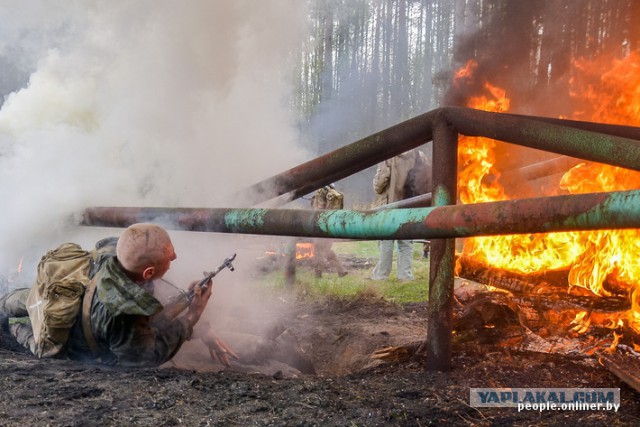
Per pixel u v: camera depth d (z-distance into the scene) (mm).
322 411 2656
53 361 3295
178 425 2396
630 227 2047
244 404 2686
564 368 3320
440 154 3346
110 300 3076
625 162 2826
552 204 2209
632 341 3713
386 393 2953
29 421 2354
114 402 2609
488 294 4062
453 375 3275
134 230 3170
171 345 3314
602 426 2535
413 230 2625
